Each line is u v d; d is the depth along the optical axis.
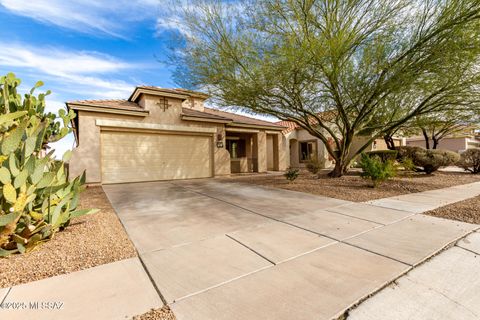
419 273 2.76
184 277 2.70
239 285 2.53
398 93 8.96
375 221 4.84
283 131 19.97
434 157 12.47
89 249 3.44
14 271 2.78
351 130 11.40
